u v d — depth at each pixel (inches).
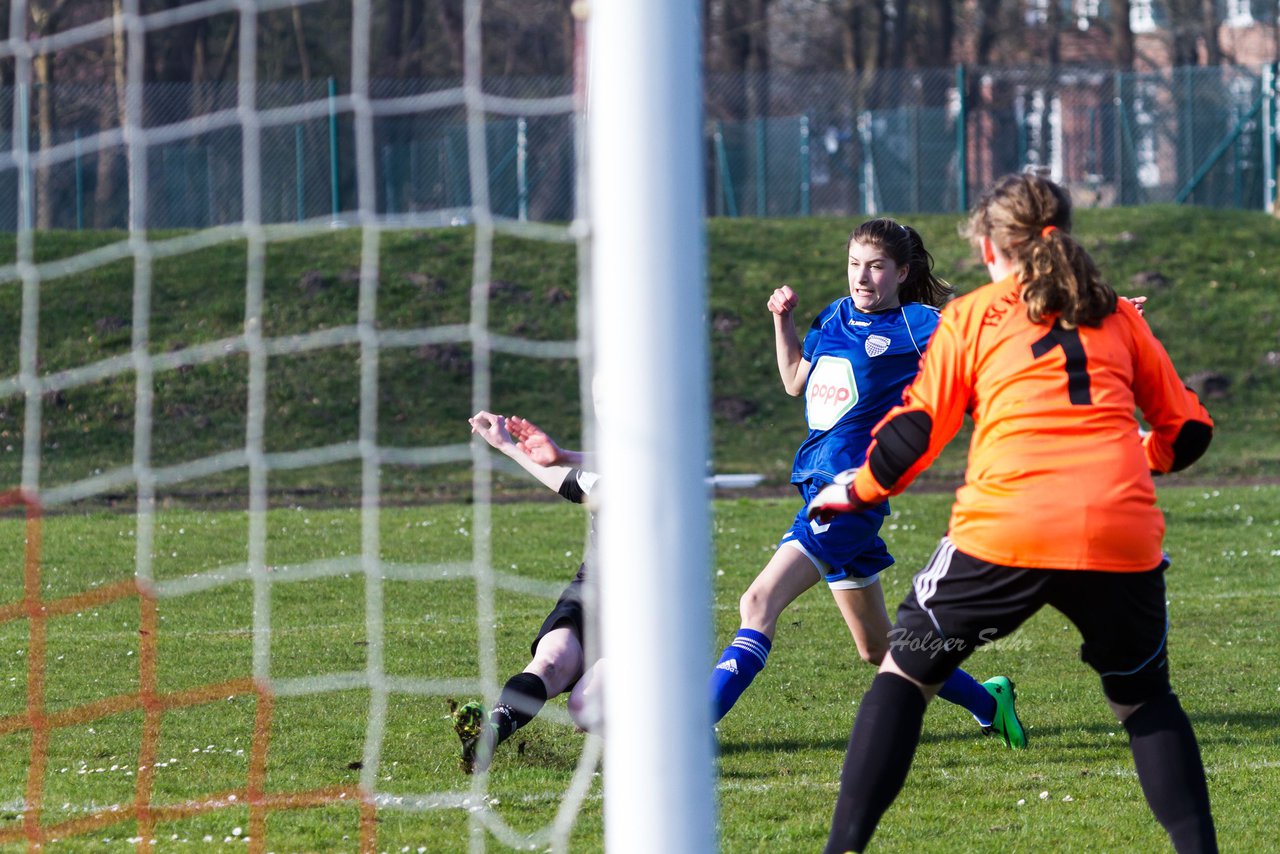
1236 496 1866.4
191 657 971.9
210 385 2431.1
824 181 3732.8
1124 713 503.2
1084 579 466.6
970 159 3774.6
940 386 497.0
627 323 379.2
